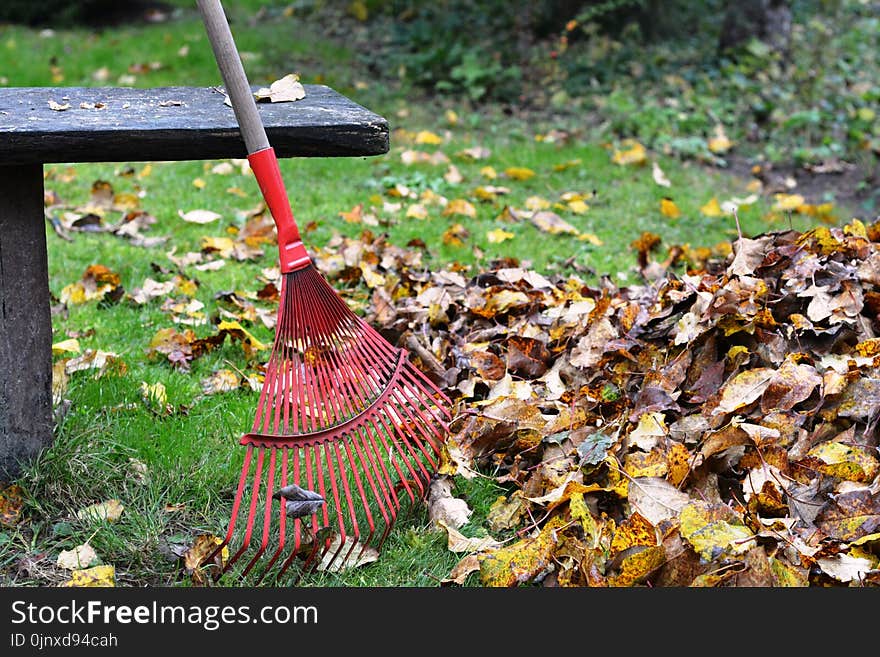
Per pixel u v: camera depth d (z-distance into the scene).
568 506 2.49
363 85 7.31
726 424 2.63
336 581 2.36
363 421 2.57
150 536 2.46
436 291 3.71
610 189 5.56
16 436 2.56
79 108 2.54
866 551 2.25
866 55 8.78
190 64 7.71
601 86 7.34
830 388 2.61
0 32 8.68
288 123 2.41
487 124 6.71
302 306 2.53
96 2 9.20
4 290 2.46
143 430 2.86
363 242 4.42
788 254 3.14
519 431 2.80
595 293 3.73
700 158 6.25
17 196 2.43
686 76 7.45
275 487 2.69
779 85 7.45
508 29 8.34
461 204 5.02
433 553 2.49
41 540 2.47
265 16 9.27
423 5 8.78
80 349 3.40
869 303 2.90
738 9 8.02
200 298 3.97
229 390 3.21
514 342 3.18
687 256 4.42
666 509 2.38
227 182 5.48
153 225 4.81
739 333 2.87
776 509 2.37
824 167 6.20
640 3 7.80
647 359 2.93
